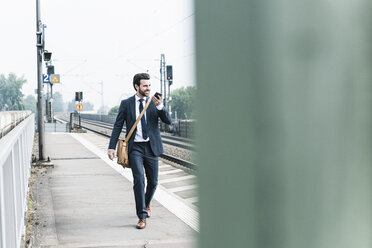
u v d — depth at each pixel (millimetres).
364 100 512
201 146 635
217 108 604
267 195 545
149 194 5086
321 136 522
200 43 625
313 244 525
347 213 516
